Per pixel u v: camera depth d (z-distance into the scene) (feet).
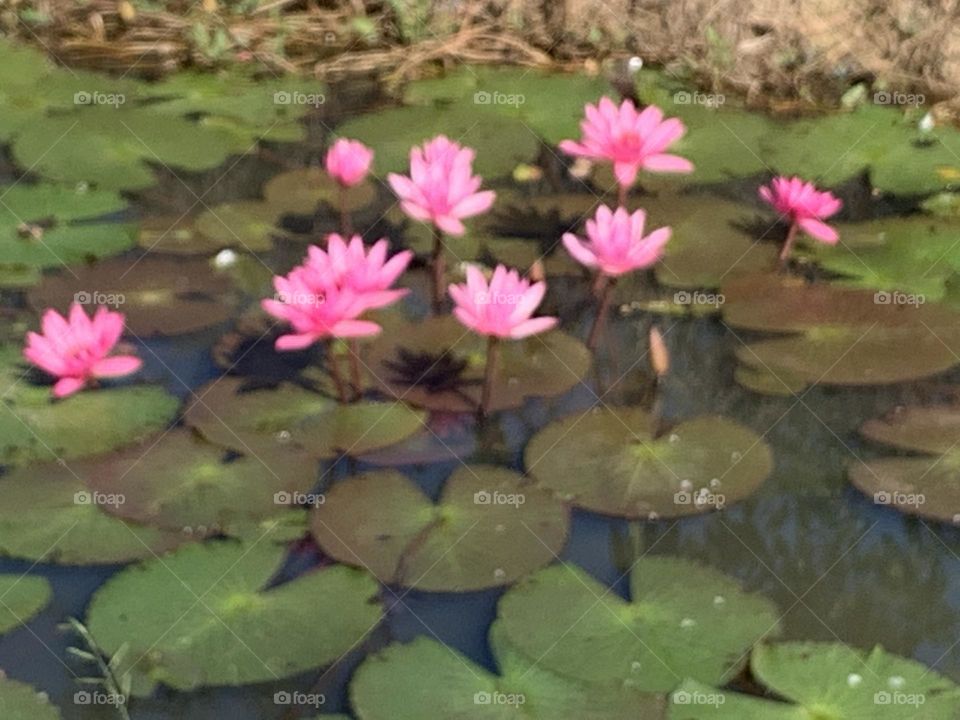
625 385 6.73
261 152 8.93
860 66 10.09
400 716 4.86
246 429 6.28
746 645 5.24
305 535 5.70
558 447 6.24
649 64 10.35
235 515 5.78
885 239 8.09
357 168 7.34
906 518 5.95
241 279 7.47
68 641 5.16
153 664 5.06
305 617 5.29
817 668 5.13
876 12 10.20
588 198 8.54
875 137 9.31
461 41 10.50
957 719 4.88
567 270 7.72
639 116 7.12
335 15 10.72
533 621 5.30
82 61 10.04
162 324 7.04
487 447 6.23
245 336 6.98
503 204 8.46
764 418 6.52
